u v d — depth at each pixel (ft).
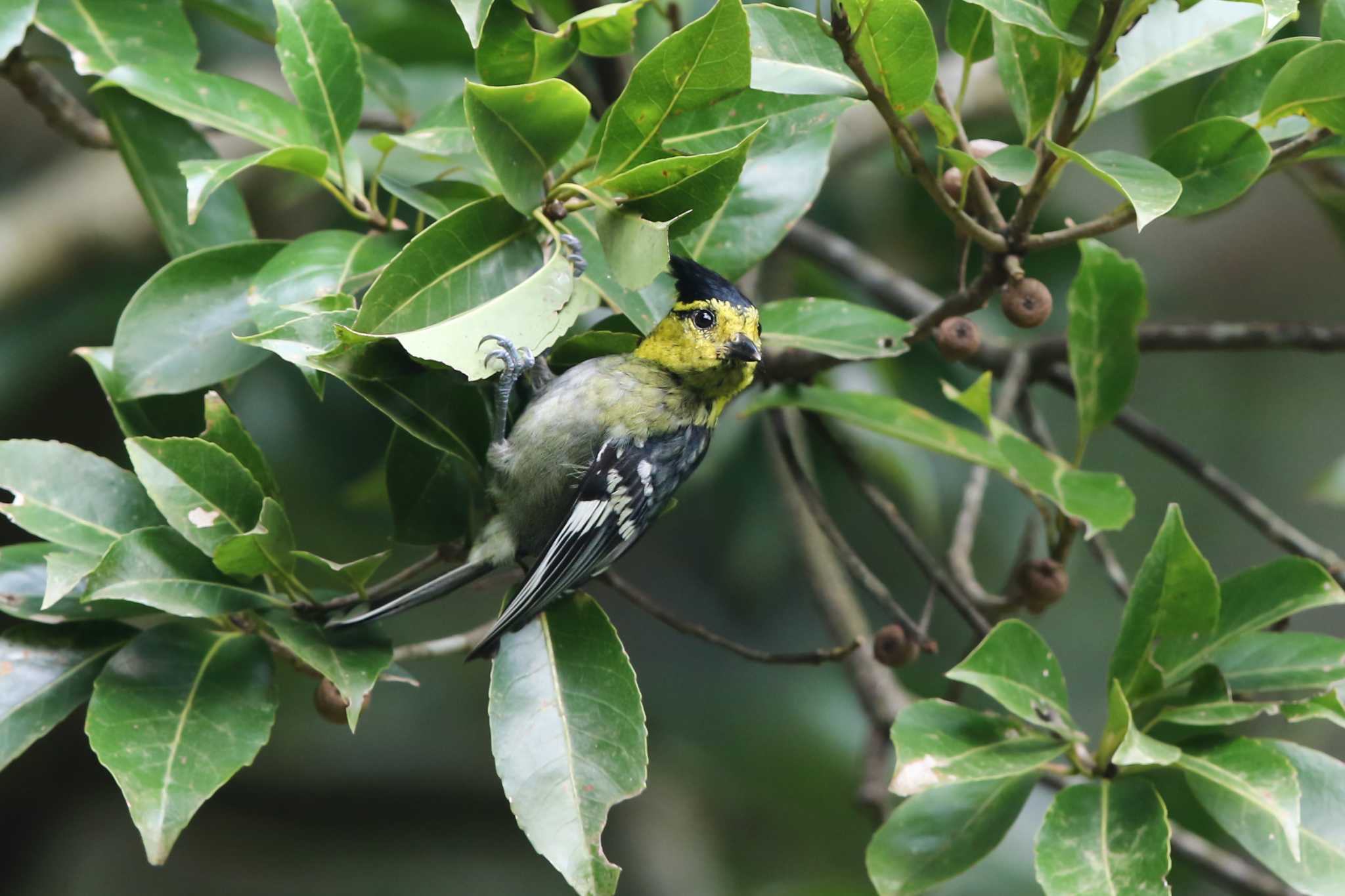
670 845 52.90
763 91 23.84
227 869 55.57
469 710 56.59
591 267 26.09
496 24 22.38
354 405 40.01
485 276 22.74
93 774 50.55
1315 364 57.16
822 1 35.04
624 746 23.36
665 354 28.76
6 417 42.32
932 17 42.63
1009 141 42.68
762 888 50.70
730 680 49.90
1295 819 22.38
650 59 21.18
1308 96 22.59
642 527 28.94
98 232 42.73
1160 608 25.59
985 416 28.35
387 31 38.75
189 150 27.91
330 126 25.62
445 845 57.11
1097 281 30.42
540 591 24.58
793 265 43.11
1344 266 63.00
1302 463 56.08
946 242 43.78
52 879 51.24
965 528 33.81
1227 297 63.82
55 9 26.99
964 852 25.27
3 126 50.42
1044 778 32.71
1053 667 25.85
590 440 27.50
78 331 41.75
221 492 23.16
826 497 43.62
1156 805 23.97
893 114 22.06
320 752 55.67
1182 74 25.27
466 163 26.73
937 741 24.76
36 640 23.97
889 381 41.60
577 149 26.84
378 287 21.93
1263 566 26.13
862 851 51.67
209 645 23.75
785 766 50.80
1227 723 24.06
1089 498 28.71
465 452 24.64
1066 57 23.90
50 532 23.48
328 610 24.50
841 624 38.52
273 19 33.04
